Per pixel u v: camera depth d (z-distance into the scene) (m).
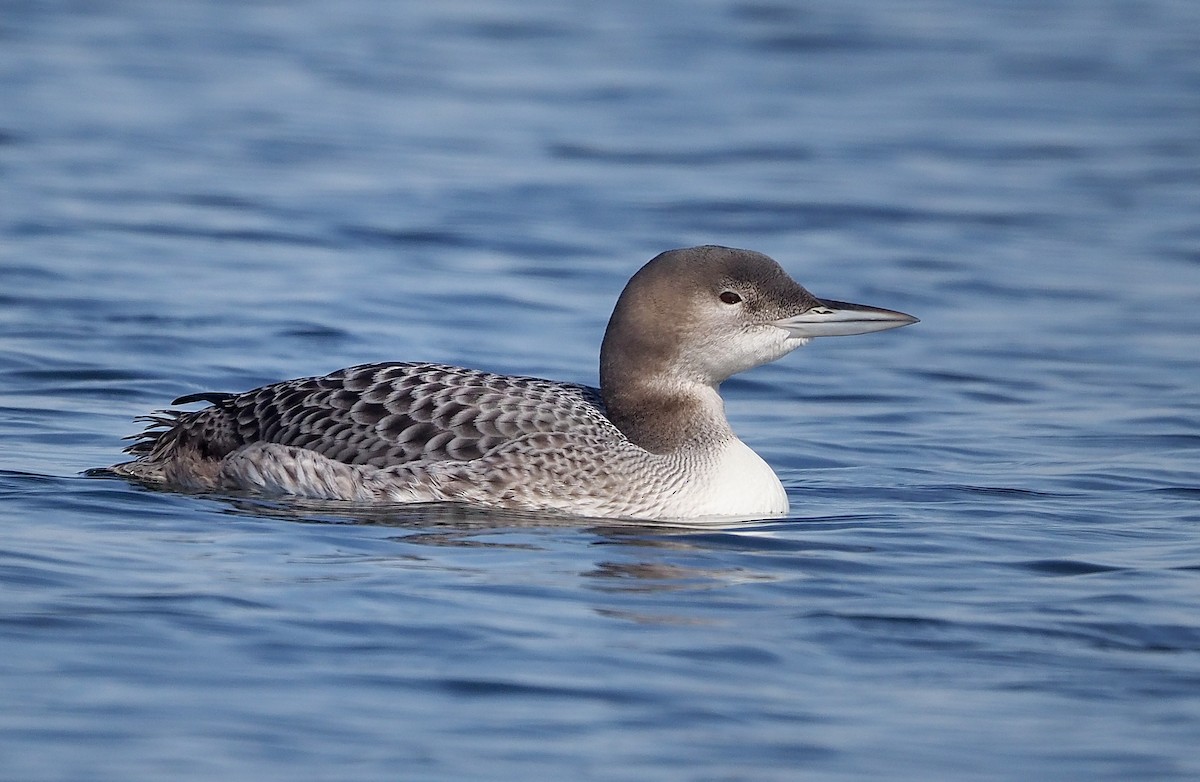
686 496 11.33
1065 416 14.55
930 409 14.86
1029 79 31.08
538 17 35.56
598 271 19.23
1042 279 19.59
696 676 8.24
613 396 11.76
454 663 8.28
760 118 27.78
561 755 7.36
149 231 19.78
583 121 27.25
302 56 31.27
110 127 25.25
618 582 9.61
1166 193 23.75
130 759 7.20
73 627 8.55
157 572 9.46
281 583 9.34
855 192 23.41
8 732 7.39
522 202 22.27
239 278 18.06
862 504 11.80
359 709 7.75
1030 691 8.16
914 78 30.97
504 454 11.16
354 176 23.23
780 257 20.19
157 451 11.85
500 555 10.07
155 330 15.97
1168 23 36.47
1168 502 11.83
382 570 9.63
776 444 13.68
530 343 16.31
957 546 10.60
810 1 37.97
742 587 9.62
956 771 7.30
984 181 24.30
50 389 14.16
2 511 10.69
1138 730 7.73
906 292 18.92
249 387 14.56
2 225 19.61
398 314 17.08
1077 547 10.59
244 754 7.28
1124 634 8.91
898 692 8.12
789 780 7.18
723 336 11.55
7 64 29.16
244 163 23.61
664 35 34.09
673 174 24.12
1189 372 16.00
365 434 11.26
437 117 27.16
